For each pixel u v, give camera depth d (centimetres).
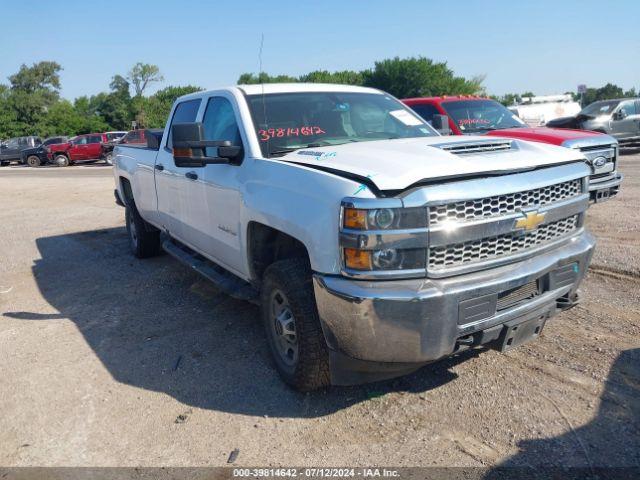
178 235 558
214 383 387
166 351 441
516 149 361
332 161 340
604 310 464
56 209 1248
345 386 373
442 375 377
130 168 672
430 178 296
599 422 315
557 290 346
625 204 886
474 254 308
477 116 922
